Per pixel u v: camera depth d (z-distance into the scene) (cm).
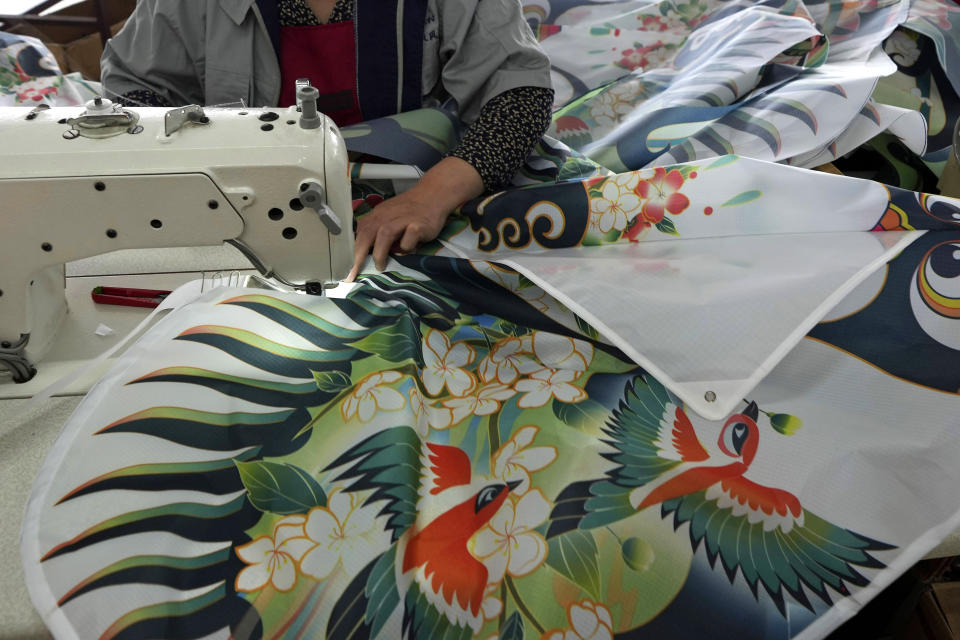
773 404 103
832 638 126
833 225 121
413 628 80
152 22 148
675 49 198
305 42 147
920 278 110
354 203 138
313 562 83
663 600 83
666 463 95
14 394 105
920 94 184
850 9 197
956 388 101
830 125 155
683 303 110
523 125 143
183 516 87
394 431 95
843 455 97
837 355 106
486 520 89
